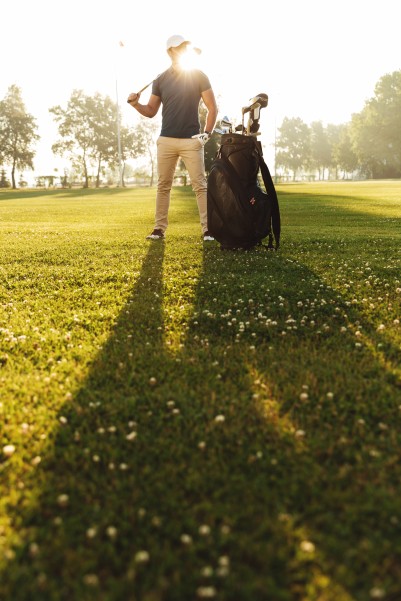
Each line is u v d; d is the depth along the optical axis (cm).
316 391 218
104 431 192
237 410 205
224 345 282
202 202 640
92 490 159
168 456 175
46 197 2798
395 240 662
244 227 551
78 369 250
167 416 202
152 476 164
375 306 344
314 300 360
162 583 123
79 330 312
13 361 265
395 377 232
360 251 575
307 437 185
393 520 142
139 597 121
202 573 125
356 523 142
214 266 486
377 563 129
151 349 274
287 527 140
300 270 467
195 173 630
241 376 237
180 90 604
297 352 265
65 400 217
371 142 7838
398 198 1688
